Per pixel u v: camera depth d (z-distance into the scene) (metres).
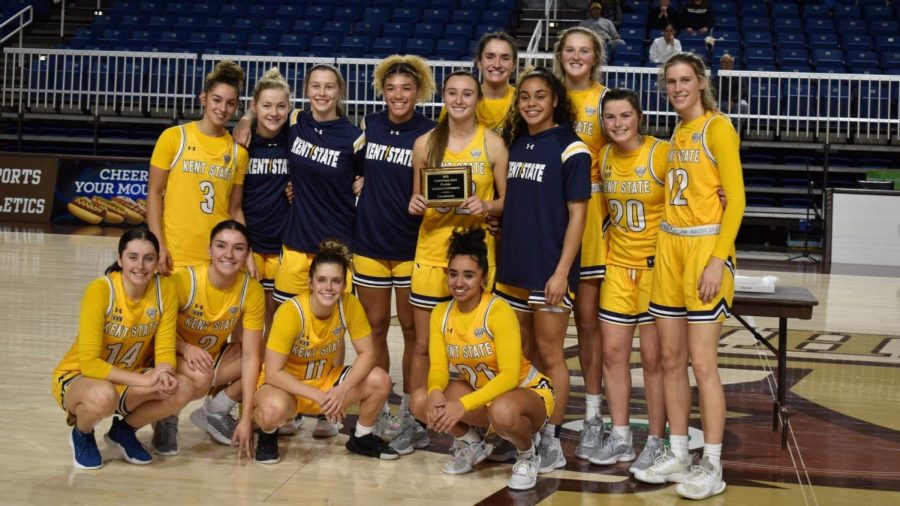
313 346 3.80
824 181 12.19
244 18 14.91
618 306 3.91
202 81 13.49
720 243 3.47
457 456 3.77
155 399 3.63
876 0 14.96
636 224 3.86
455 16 14.70
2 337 5.84
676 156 3.61
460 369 3.77
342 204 4.23
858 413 4.82
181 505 3.26
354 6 15.14
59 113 13.61
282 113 4.21
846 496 3.54
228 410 4.02
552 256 3.77
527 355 4.00
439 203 3.83
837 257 11.37
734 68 13.34
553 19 14.89
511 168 3.83
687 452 3.73
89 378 3.57
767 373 5.75
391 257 4.13
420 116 4.13
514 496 3.48
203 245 4.19
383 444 3.95
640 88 12.20
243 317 3.83
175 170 4.15
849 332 7.11
